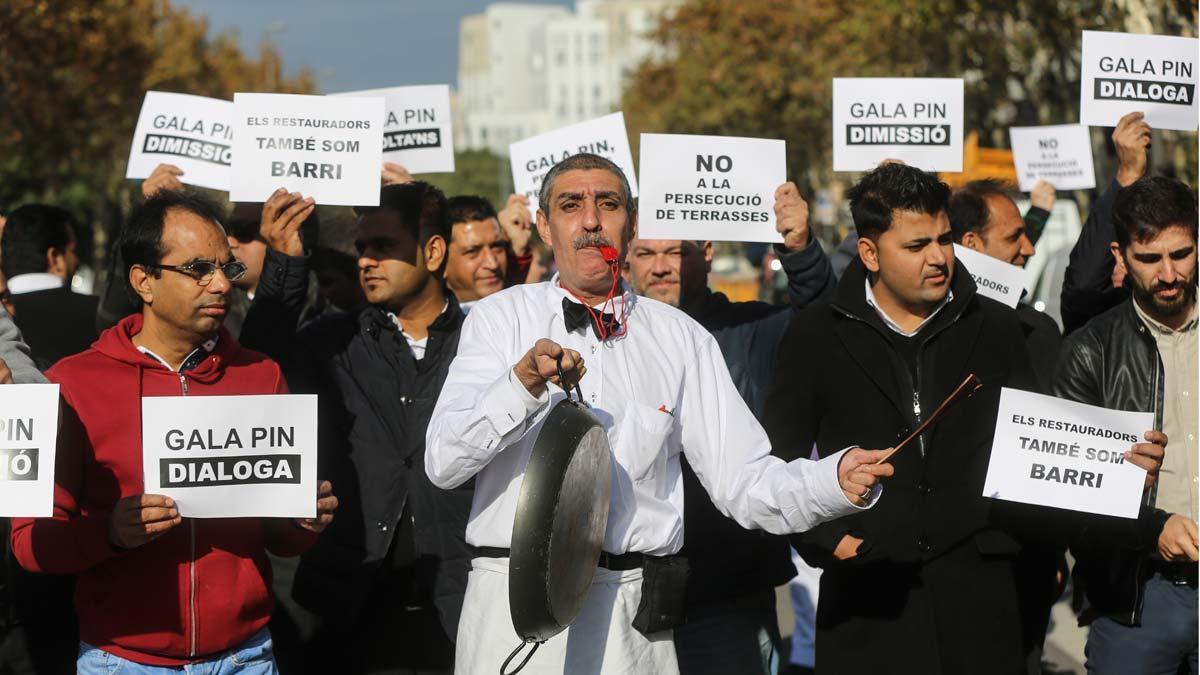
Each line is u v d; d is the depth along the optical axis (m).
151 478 4.20
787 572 5.52
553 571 3.66
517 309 4.27
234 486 4.24
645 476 4.13
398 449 5.16
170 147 6.57
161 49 40.19
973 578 4.65
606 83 190.25
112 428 4.32
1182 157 15.01
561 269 4.23
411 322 5.39
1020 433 4.43
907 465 4.68
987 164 17.64
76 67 29.58
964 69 24.73
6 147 31.44
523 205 7.18
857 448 4.07
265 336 5.21
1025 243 6.58
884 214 4.62
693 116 42.94
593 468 3.82
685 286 5.71
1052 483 4.41
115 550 4.13
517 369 3.79
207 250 4.38
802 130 37.97
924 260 4.60
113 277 6.03
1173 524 4.48
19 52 27.20
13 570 5.10
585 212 4.18
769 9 35.88
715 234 5.69
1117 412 4.38
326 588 5.12
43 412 4.01
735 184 5.70
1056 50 21.28
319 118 5.52
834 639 4.74
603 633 4.06
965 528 4.64
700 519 5.27
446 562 5.07
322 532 5.14
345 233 6.95
